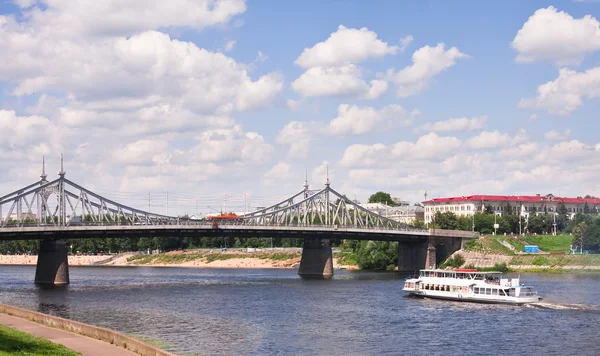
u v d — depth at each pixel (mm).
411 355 78750
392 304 124000
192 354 77125
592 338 89250
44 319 81562
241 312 111688
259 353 78375
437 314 110625
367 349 81812
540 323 101125
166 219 193625
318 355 78000
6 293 143125
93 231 169000
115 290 150875
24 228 157500
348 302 126438
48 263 172125
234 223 189375
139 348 63000
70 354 61719
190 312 111438
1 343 62000
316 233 199875
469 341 87125
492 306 121062
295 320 103188
